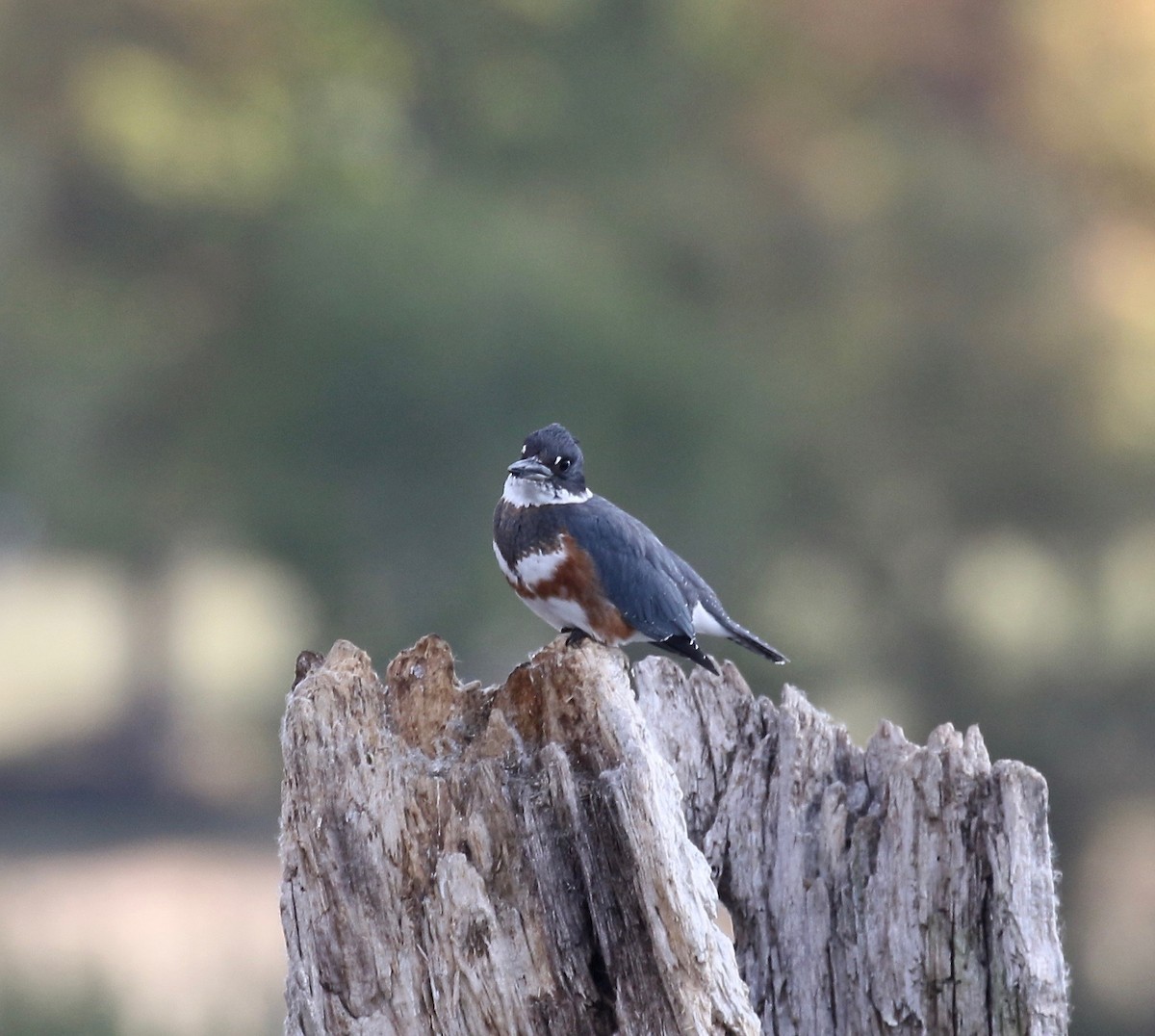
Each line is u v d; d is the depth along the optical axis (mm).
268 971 12953
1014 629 22766
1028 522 23562
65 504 25078
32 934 17500
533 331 21047
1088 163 27203
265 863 24953
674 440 21828
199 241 24469
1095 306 24672
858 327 24562
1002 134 27422
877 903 5367
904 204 24719
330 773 4672
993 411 23594
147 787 30172
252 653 32469
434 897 4570
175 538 26516
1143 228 26641
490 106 26406
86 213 25203
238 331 24156
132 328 24375
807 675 22328
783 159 26781
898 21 27016
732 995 4488
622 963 4492
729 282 25531
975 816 5266
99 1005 10961
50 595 35875
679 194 25750
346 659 4793
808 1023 5449
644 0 26891
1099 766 21578
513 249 22453
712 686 5734
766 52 27469
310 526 22000
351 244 21953
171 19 25047
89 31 24688
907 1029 5305
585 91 26547
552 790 4531
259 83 25344
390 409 21281
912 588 23141
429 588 21812
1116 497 23266
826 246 25188
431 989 4570
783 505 23344
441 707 4812
